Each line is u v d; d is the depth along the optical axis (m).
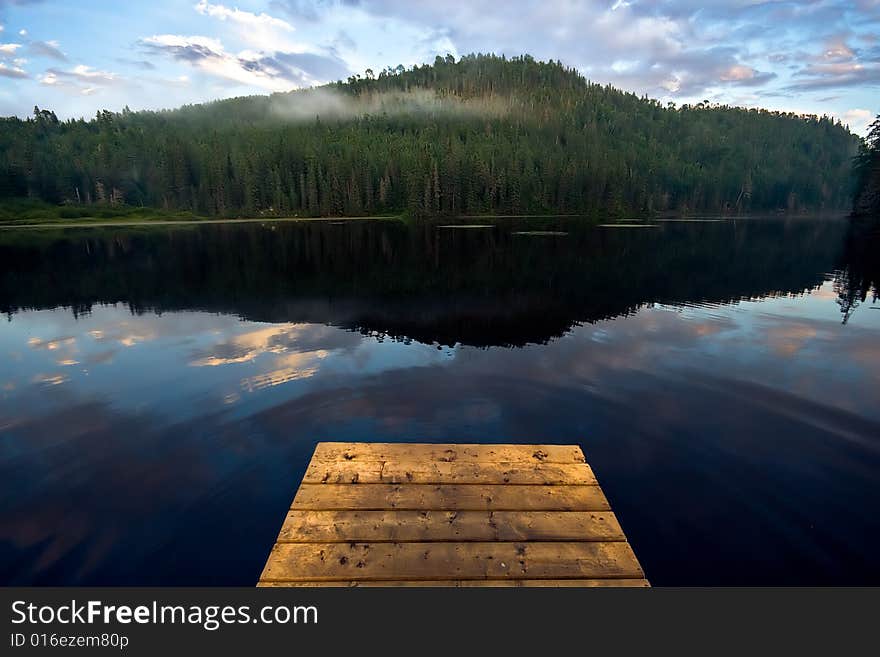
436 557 5.49
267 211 123.00
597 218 112.69
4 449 8.10
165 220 111.06
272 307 19.95
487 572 5.32
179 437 8.44
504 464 7.20
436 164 123.88
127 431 8.70
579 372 11.73
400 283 25.83
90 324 17.14
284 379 11.27
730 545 5.78
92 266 34.09
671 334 15.30
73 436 8.53
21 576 5.36
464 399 10.05
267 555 5.64
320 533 5.79
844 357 12.91
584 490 6.66
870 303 20.22
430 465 7.14
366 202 124.44
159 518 6.27
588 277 27.58
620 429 8.71
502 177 123.50
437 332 15.73
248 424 8.94
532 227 80.75
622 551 5.61
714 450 7.95
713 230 70.69
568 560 5.47
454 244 49.94
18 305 20.75
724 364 12.32
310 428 8.74
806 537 5.90
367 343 14.43
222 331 16.03
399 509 6.20
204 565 5.51
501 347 13.93
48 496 6.75
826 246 45.09
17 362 12.81
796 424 8.91
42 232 77.44
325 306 20.14
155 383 11.10
